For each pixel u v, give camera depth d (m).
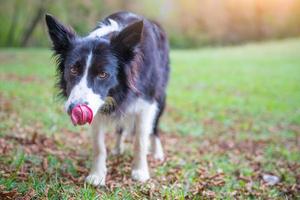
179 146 3.36
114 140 3.29
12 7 13.05
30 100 4.25
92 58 2.35
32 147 2.91
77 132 3.41
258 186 2.66
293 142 3.62
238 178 2.76
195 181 2.62
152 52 2.65
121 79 2.44
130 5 14.57
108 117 2.54
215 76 7.47
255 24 16.59
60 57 2.46
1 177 2.43
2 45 12.81
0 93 4.48
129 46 2.42
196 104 5.04
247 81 6.99
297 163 3.06
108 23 2.62
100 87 2.36
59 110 3.91
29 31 12.96
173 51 12.24
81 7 13.34
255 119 4.38
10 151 2.79
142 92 2.58
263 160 3.10
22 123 3.43
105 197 2.33
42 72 6.79
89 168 2.67
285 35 16.83
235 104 5.14
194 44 15.28
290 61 9.50
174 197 2.39
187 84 6.58
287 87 6.48
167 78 2.99
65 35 2.43
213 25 16.03
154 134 2.99
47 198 2.27
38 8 12.84
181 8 15.63
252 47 13.16
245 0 16.44
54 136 3.20
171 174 2.71
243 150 3.35
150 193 2.41
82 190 2.37
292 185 2.68
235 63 9.28
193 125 4.00
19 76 6.18
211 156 3.14
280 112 4.73
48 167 2.61
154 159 2.96
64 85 2.48
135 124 2.66
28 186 2.36
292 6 16.88
